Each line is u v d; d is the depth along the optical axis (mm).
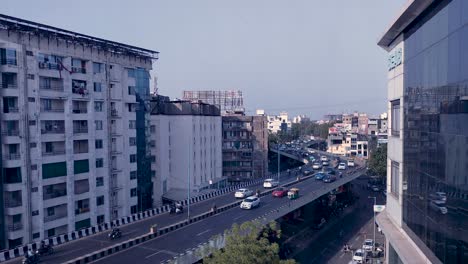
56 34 48906
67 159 50312
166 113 80125
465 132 16656
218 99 140125
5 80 43938
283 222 65688
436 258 19984
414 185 23875
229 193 73938
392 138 29734
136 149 63844
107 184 57031
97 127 56031
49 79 49219
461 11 17047
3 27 43188
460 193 17156
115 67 59031
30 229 45406
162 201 74375
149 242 41469
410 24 24359
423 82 22109
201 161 83250
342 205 84688
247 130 101625
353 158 140875
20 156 44625
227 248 23109
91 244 40094
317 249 58625
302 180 89500
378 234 66062
